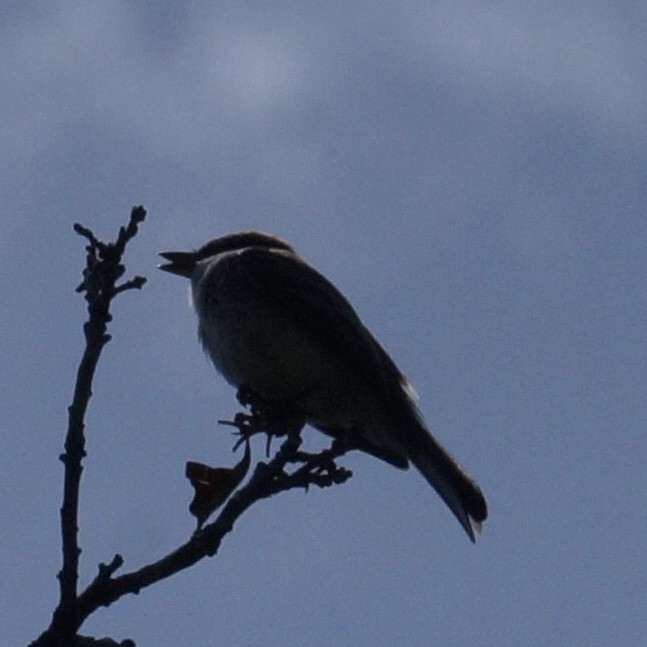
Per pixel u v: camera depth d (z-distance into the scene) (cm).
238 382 1295
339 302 1290
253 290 1282
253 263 1298
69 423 637
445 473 1180
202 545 655
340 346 1262
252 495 697
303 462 743
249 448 706
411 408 1242
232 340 1275
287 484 718
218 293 1298
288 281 1282
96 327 648
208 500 692
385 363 1302
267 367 1265
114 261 662
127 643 624
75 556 622
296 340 1259
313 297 1277
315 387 1251
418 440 1209
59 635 616
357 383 1269
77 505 627
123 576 632
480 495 1155
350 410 1269
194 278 1390
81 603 620
